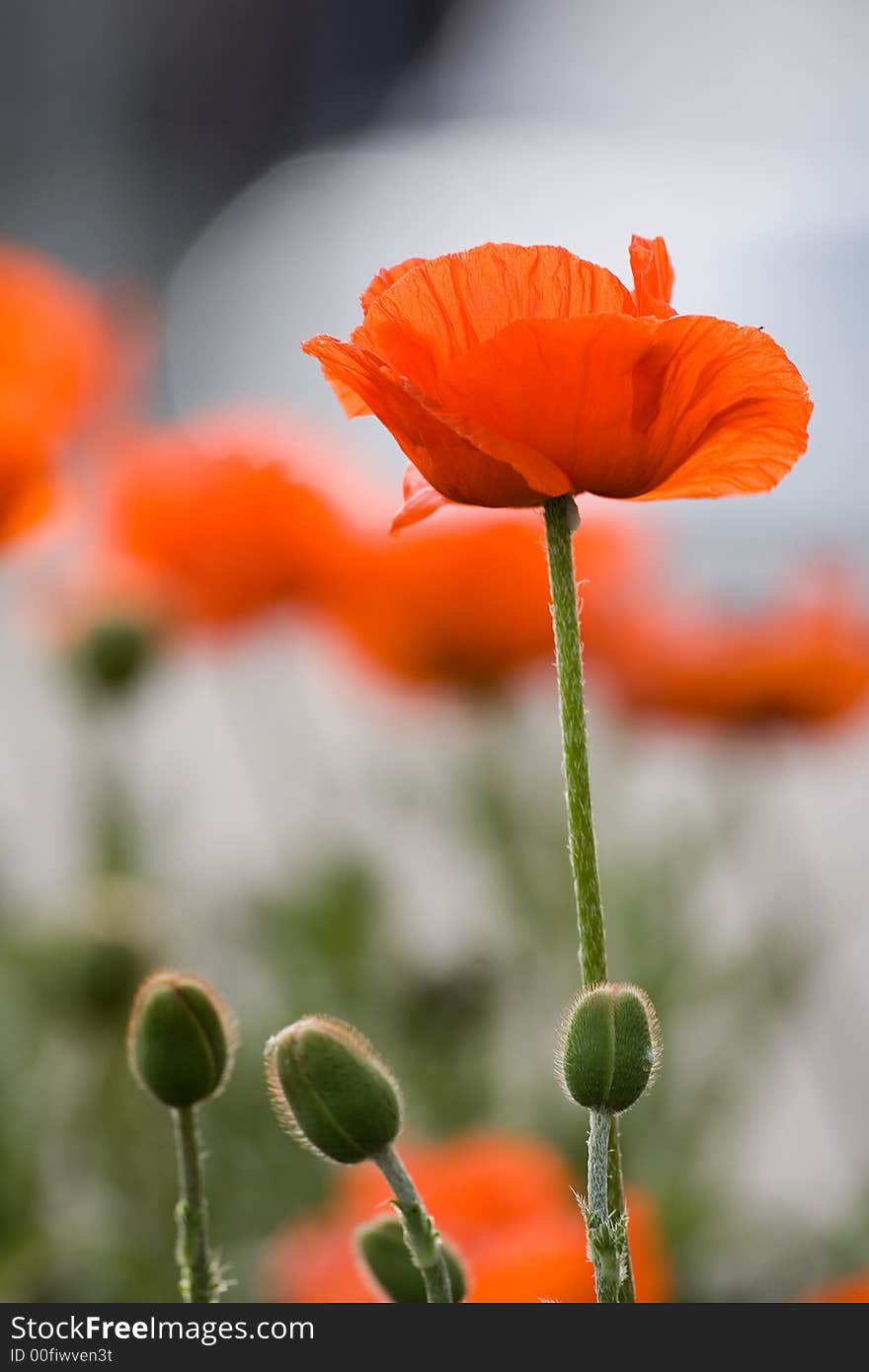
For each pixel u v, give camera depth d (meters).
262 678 1.91
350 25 4.76
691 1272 1.23
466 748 1.49
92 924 1.12
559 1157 1.24
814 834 2.08
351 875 1.45
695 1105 1.35
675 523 2.06
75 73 4.63
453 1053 1.27
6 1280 1.11
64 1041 1.22
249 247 4.36
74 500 1.16
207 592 1.38
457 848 1.57
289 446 1.38
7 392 1.14
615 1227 0.77
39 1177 1.17
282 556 1.37
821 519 2.64
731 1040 1.41
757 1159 1.63
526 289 0.80
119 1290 1.17
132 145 4.71
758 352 0.79
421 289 0.80
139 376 1.29
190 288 4.21
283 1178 1.29
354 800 1.67
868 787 2.23
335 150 4.69
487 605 1.39
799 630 1.45
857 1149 1.62
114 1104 1.20
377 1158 0.79
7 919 1.29
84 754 1.39
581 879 0.78
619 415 0.79
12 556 1.15
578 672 0.78
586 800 0.78
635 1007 0.77
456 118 4.35
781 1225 1.28
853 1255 1.26
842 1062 1.65
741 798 1.50
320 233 4.16
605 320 0.78
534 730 1.57
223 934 1.46
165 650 1.39
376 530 1.38
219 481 1.34
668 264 0.81
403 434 0.80
